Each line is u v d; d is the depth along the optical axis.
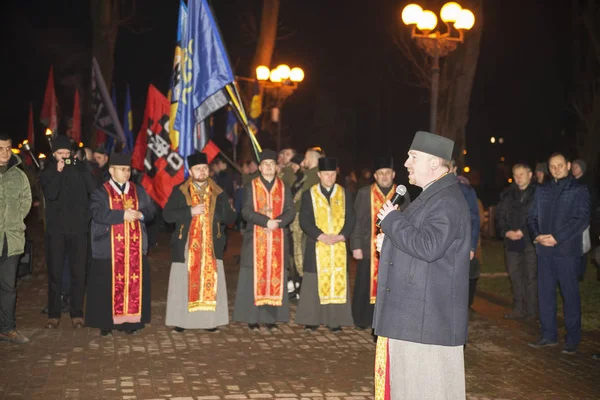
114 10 21.38
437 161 4.46
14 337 7.46
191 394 5.99
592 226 9.18
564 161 7.50
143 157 10.45
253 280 8.40
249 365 6.93
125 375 6.48
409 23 11.88
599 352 7.57
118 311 7.85
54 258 8.14
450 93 15.11
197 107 9.28
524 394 6.24
